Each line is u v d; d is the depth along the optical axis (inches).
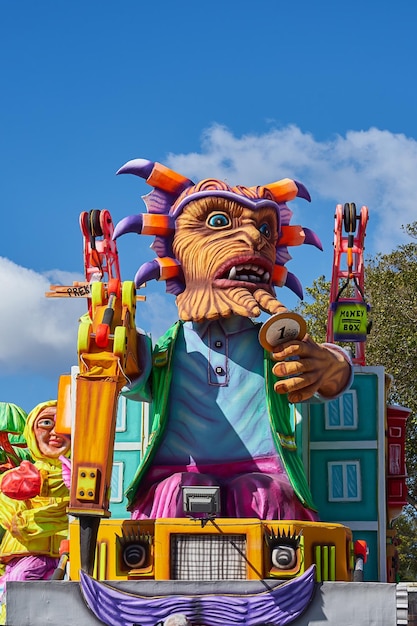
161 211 455.2
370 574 447.8
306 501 406.9
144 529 376.2
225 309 421.7
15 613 358.0
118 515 462.9
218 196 437.4
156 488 407.8
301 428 462.6
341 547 380.8
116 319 396.8
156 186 455.5
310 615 351.6
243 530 369.1
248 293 425.1
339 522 454.6
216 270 427.8
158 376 427.5
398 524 1254.3
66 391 449.1
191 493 364.8
